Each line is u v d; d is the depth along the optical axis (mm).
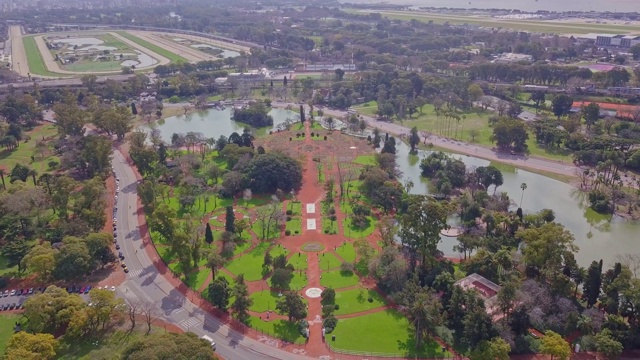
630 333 196000
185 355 164750
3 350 195000
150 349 165875
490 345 186000
